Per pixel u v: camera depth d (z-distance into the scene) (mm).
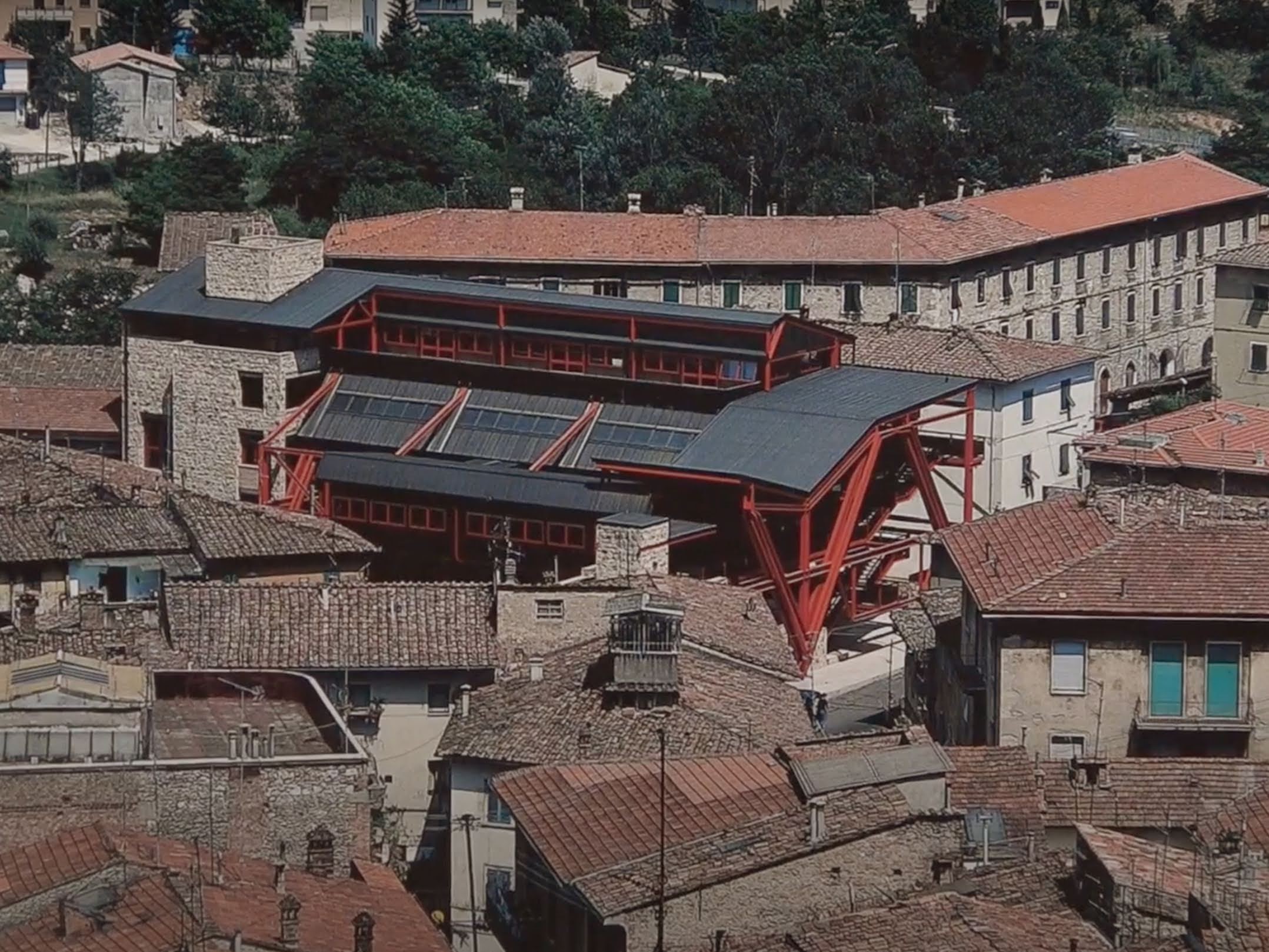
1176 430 197750
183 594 151625
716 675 142125
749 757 122875
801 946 104125
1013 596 136375
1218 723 135125
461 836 134625
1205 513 150000
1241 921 99625
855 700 179375
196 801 121188
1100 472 191750
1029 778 120688
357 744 126500
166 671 139750
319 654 148250
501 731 135750
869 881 111812
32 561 166125
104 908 105562
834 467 188250
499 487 196000
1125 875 105312
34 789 120125
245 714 135000
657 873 112250
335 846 121375
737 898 110812
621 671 136750
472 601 152625
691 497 191750
